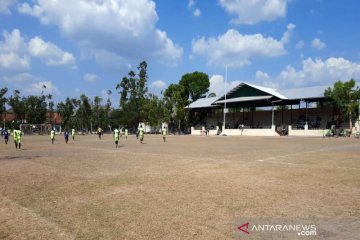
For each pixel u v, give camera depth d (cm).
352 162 1559
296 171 1290
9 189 1002
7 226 666
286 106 6800
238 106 6794
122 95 9056
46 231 636
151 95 7788
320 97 5288
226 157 1841
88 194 925
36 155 2073
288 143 3184
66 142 3634
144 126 8650
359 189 957
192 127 7062
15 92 8369
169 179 1133
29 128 7769
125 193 930
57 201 853
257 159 1723
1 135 6775
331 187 985
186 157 1855
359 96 4953
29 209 784
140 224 668
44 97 8650
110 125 9319
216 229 638
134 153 2162
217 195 892
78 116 8994
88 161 1700
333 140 3706
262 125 6725
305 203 809
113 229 641
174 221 683
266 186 1002
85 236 608
